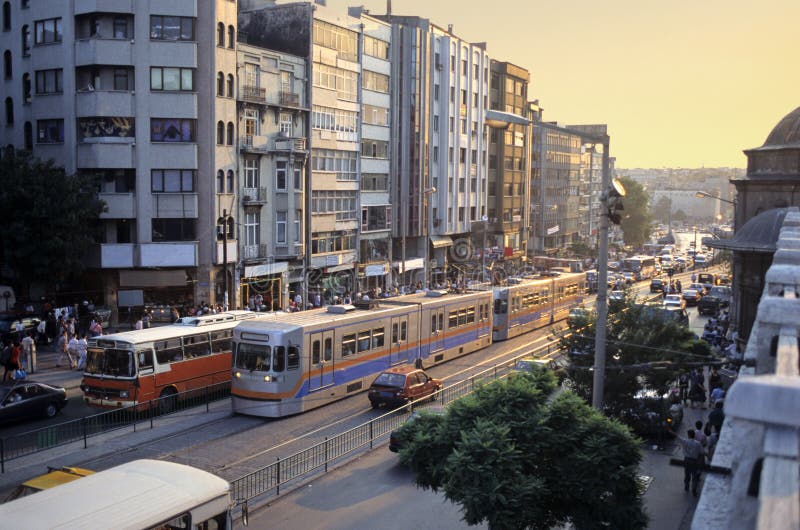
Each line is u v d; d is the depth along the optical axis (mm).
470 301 41969
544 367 17734
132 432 25578
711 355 23719
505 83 90188
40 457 22484
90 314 42219
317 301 51125
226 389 30797
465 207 82125
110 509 11969
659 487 21188
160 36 45531
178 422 26984
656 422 24172
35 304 44156
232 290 48781
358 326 31578
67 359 35750
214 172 46812
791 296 6629
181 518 12805
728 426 7477
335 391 30141
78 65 45375
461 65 79125
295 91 54094
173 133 46000
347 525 18281
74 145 45500
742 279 31516
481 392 16016
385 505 19703
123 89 45562
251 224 50438
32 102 47000
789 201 34938
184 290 47375
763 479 3158
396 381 28969
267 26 55562
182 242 46344
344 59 59281
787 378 3432
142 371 26875
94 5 44688
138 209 45656
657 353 23062
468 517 13094
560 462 14289
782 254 8055
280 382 27453
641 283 91062
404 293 58219
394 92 66938
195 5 45781
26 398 26250
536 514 13320
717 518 5750
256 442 24703
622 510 14047
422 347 36844
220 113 47250
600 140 17203
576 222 130750
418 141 69812
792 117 36312
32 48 46688
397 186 68062
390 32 66188
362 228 63344
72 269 42094
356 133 61562
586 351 23641
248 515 18781
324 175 57250
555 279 56625
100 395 26922
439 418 16156
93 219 44562
